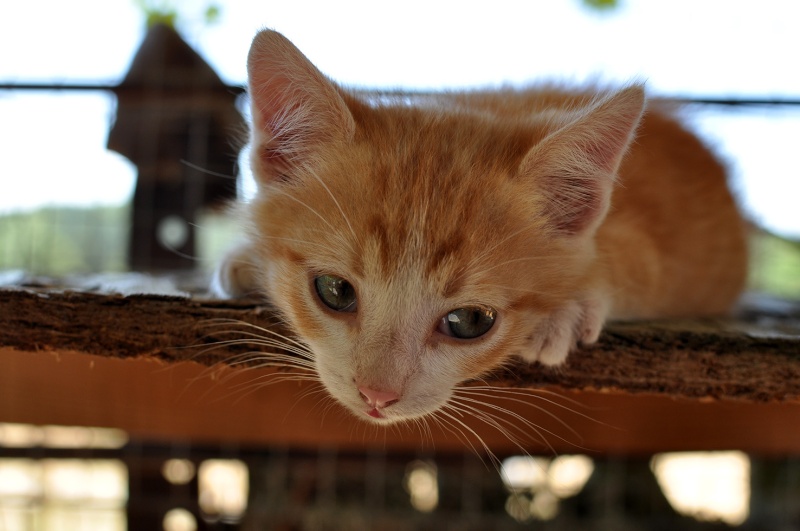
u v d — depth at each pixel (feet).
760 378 0.96
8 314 0.95
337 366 0.97
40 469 1.74
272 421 1.14
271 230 1.02
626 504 1.80
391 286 0.96
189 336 0.96
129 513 1.69
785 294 1.76
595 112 0.96
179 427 1.21
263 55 0.99
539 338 0.98
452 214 0.96
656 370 0.97
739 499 1.89
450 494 1.75
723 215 1.32
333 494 1.69
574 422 1.08
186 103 1.78
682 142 1.33
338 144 1.00
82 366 1.01
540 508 1.78
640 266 1.12
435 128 1.02
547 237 1.00
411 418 0.98
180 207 1.90
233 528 1.66
